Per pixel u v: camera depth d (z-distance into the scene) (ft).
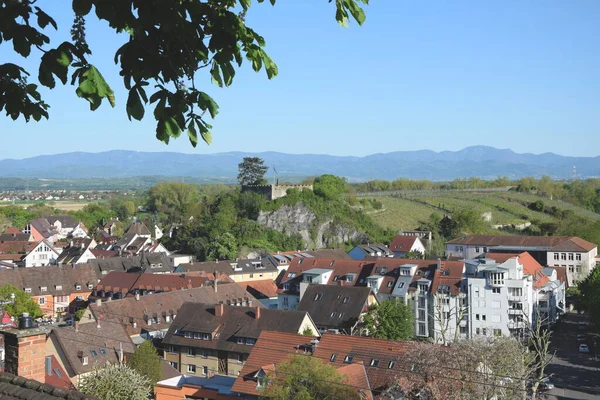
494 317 268.21
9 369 59.82
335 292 271.90
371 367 153.28
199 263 365.81
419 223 528.63
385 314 240.12
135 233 519.60
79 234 613.11
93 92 23.13
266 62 27.78
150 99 24.58
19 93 26.21
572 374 223.30
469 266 284.00
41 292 329.52
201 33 25.89
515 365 138.92
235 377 175.11
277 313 215.72
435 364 136.36
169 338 223.51
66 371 186.19
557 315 317.42
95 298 331.36
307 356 143.02
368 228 486.38
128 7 22.93
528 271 297.12
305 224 459.32
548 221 553.23
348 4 28.43
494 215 573.74
